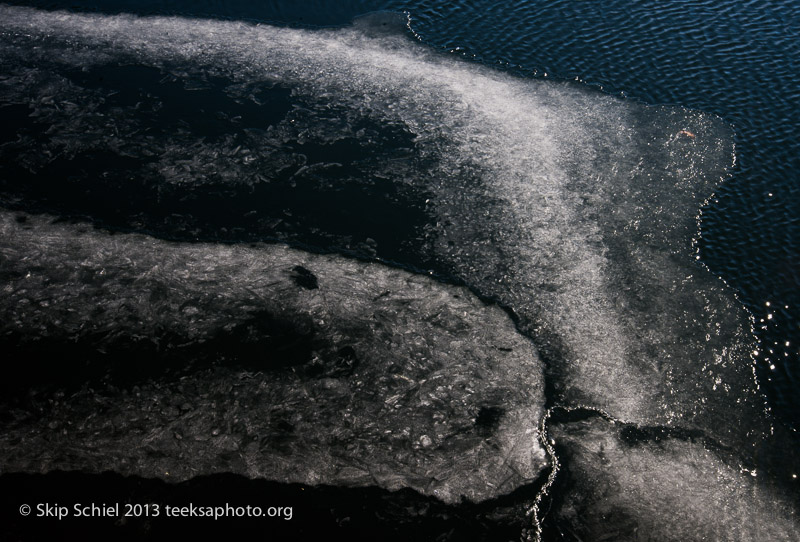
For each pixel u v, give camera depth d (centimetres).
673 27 1788
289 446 929
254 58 1695
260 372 1016
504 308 1141
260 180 1348
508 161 1429
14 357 1004
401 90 1609
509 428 974
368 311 1116
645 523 873
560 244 1256
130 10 1847
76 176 1328
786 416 995
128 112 1496
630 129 1509
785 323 1109
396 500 876
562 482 913
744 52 1698
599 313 1139
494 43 1759
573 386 1033
